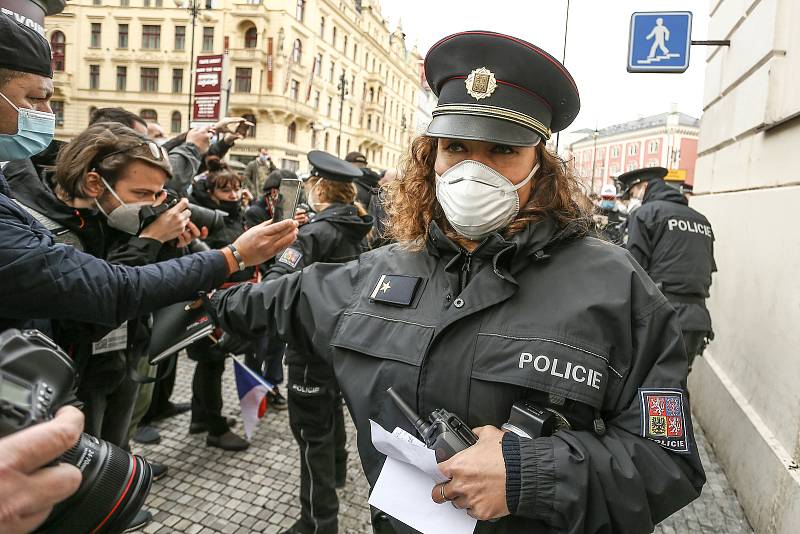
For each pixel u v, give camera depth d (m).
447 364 1.01
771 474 2.34
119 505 0.91
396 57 53.41
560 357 0.95
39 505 0.60
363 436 1.12
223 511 2.46
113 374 1.72
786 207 2.64
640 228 3.29
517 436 0.91
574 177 1.17
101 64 33.00
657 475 0.90
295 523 2.30
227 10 31.81
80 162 1.50
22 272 1.06
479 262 1.08
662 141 47.84
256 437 3.24
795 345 2.37
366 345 1.10
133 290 1.21
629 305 0.99
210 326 1.53
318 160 2.66
